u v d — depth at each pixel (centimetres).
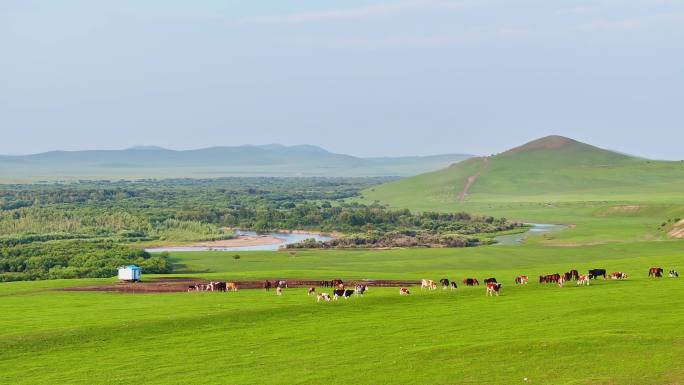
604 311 6950
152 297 9388
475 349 5669
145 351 6200
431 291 9144
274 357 5834
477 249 18875
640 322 6316
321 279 11794
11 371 5709
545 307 7369
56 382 5375
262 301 8575
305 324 7081
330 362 5606
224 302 8562
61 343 6512
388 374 5225
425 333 6425
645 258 12988
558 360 5316
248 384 5138
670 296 7638
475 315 7156
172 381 5291
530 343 5706
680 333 5809
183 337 6669
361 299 8300
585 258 16875
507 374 5094
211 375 5397
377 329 6706
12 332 6900
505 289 8919
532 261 16588
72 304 8731
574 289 8619
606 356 5325
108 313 7881
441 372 5206
